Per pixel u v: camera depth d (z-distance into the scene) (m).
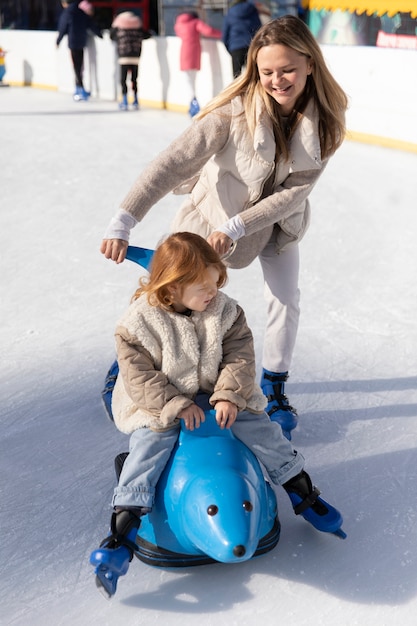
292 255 3.21
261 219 2.79
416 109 8.49
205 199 2.98
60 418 3.41
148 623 2.20
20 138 9.31
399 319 4.46
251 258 3.05
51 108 12.08
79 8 12.71
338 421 3.38
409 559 2.47
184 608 2.25
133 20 11.60
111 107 12.22
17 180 7.34
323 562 2.45
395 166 7.91
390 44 8.70
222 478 2.24
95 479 2.95
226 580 2.37
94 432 3.29
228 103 2.80
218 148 2.82
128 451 3.13
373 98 8.95
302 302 4.72
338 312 4.57
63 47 14.21
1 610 2.25
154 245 5.71
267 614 2.22
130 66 11.77
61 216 6.34
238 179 2.88
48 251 5.59
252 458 2.40
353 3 8.95
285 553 2.50
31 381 3.74
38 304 4.70
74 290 4.91
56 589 2.35
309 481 2.55
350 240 5.79
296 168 2.85
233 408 2.35
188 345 2.41
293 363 3.93
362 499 2.80
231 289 4.93
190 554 2.36
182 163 2.79
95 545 2.56
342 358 3.98
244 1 9.89
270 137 2.76
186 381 2.41
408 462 3.04
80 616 2.23
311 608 2.25
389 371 3.84
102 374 3.81
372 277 5.12
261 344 4.09
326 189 7.03
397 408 3.48
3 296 4.82
